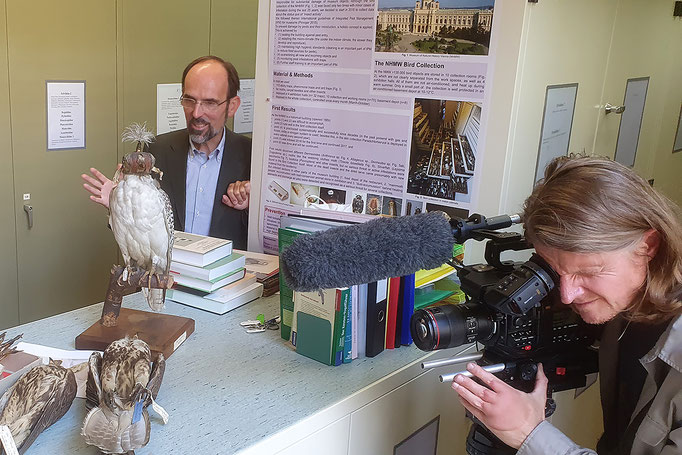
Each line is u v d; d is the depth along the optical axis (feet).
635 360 3.70
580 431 6.30
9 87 7.80
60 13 8.07
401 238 3.16
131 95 9.09
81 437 3.62
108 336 4.60
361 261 3.10
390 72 5.48
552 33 5.14
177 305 5.54
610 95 6.37
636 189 2.88
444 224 3.28
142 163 4.27
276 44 6.08
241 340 4.94
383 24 5.42
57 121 8.35
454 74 5.16
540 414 3.37
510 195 5.22
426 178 5.49
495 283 3.51
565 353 3.81
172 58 9.48
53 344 4.67
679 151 8.60
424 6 5.19
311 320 4.63
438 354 4.97
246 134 11.02
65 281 8.96
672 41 7.46
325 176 6.06
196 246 5.41
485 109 5.07
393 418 4.63
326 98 5.89
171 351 4.60
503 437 3.34
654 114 7.53
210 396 4.09
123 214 4.28
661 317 3.14
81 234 8.97
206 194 7.27
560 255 2.97
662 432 3.31
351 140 5.83
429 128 5.38
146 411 3.52
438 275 5.28
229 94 7.14
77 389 3.95
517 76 4.87
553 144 5.62
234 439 3.65
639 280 3.03
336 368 4.58
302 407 4.02
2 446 3.21
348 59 5.68
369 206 5.86
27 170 8.20
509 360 3.71
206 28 9.86
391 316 4.87
